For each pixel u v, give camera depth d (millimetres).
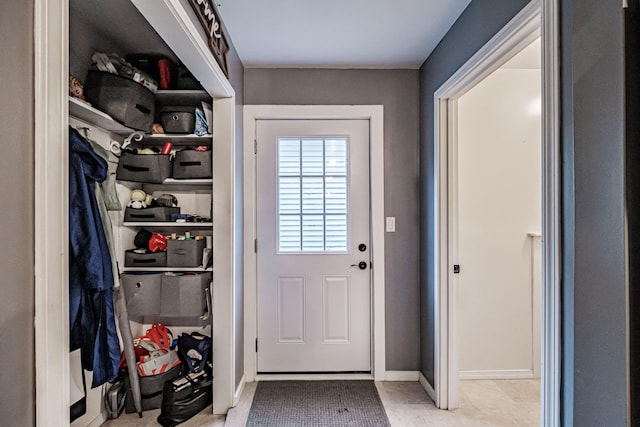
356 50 2438
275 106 2676
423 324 2613
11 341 688
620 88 488
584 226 571
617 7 492
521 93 2689
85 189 1622
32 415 726
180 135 2340
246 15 2006
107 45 2156
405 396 2451
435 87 2400
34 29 730
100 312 1705
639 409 472
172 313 2283
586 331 564
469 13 1915
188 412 2168
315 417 2188
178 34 1480
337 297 2773
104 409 2162
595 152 542
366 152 2760
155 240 2361
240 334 2529
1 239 668
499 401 2377
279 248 2754
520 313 2689
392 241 2709
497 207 2676
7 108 678
